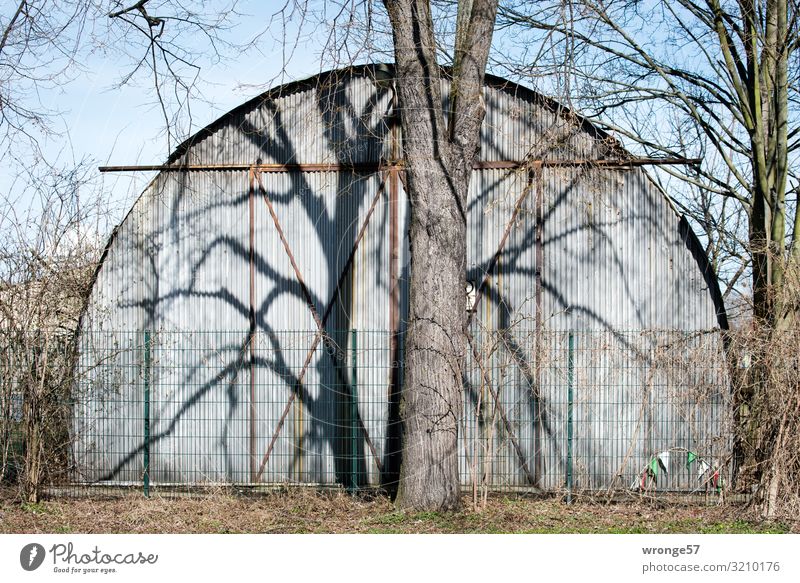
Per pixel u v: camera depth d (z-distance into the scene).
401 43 11.61
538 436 13.28
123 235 14.01
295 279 13.81
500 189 13.77
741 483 12.02
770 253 12.45
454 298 11.55
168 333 13.80
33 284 12.85
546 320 13.58
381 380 13.56
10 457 12.88
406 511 11.41
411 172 11.61
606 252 13.62
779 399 11.38
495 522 11.16
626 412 13.27
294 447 13.59
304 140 13.97
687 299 13.51
